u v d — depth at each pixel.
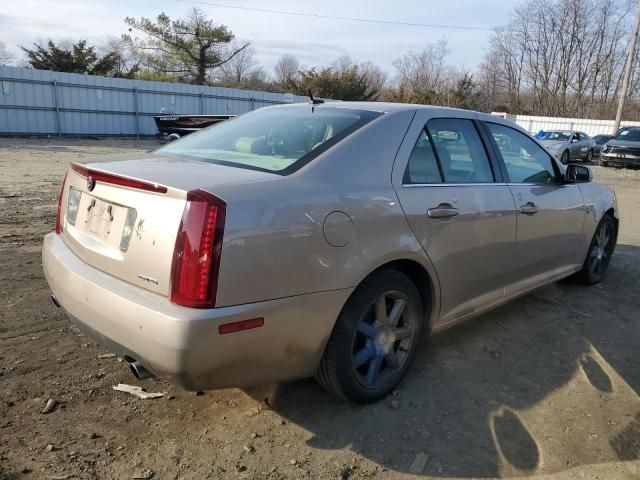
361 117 3.11
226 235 2.24
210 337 2.21
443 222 3.12
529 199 3.87
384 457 2.60
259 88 54.19
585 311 4.59
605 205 5.06
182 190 2.27
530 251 3.98
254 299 2.32
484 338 3.96
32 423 2.70
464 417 2.95
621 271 5.87
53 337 3.62
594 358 3.72
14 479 2.31
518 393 3.22
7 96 23.30
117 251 2.50
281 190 2.47
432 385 3.27
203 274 2.20
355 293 2.74
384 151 2.97
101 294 2.43
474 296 3.56
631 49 27.34
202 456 2.54
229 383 2.40
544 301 4.80
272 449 2.61
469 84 49.66
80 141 23.30
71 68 37.94
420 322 3.19
